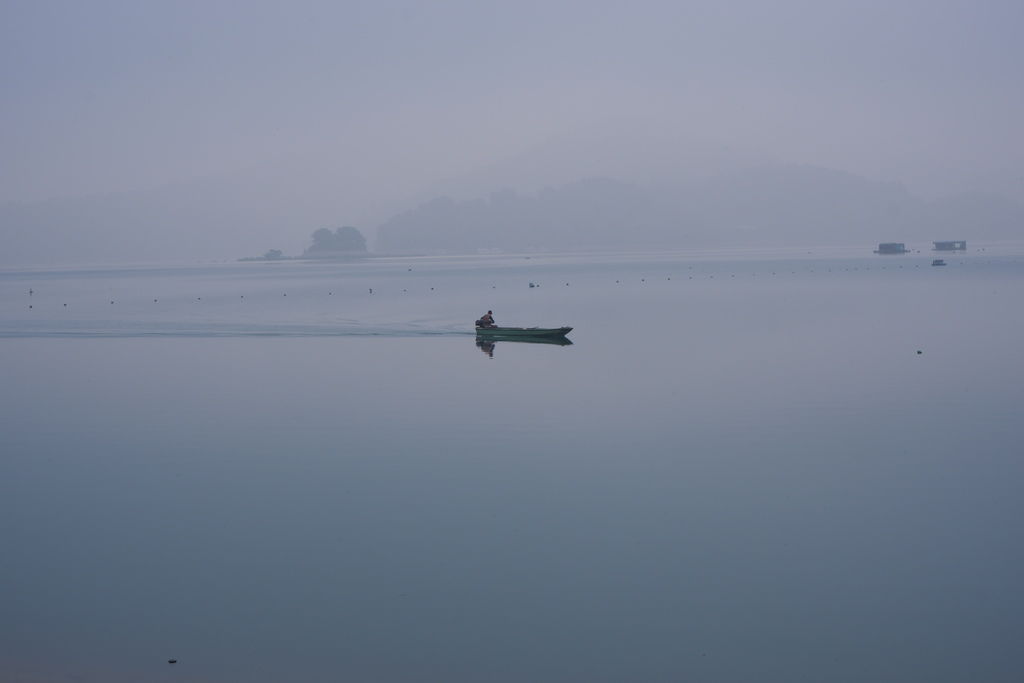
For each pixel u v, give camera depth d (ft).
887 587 84.84
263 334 268.00
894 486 111.55
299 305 389.60
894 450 126.72
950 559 90.27
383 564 91.35
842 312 312.71
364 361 211.41
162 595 85.76
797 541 95.20
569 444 131.95
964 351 212.84
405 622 80.12
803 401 158.10
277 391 175.83
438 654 75.10
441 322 301.84
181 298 456.04
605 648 75.72
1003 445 128.47
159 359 221.66
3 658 75.41
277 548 95.71
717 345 229.66
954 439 131.85
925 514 102.17
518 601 83.35
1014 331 248.52
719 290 443.73
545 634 77.92
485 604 82.84
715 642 76.33
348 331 271.90
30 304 428.56
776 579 86.74
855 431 137.28
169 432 144.56
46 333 281.74
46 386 186.91
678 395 164.55
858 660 73.51
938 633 77.15
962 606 81.25
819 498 107.76
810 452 126.31
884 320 283.38
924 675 71.61
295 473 120.98
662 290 453.99
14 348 248.52
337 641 77.30
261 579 88.58
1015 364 192.44
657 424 143.02
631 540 95.96
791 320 288.51
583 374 187.93
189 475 121.19
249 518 104.47
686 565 89.76
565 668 73.20
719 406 155.12
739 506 105.40
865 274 569.23
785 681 71.10
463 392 170.91
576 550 93.76
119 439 140.67
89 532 101.24
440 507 106.63
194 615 81.97
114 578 89.45
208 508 108.06
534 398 163.94
